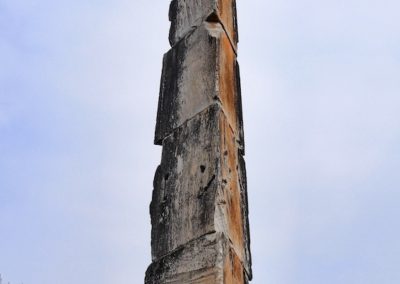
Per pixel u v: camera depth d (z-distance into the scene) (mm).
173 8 6426
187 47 5934
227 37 5906
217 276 4496
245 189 5594
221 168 5008
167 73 6059
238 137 5625
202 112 5379
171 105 5781
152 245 5188
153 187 5523
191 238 4855
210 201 4855
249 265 5258
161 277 4902
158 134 5754
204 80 5527
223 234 4727
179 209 5102
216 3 5859
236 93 5828
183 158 5328
